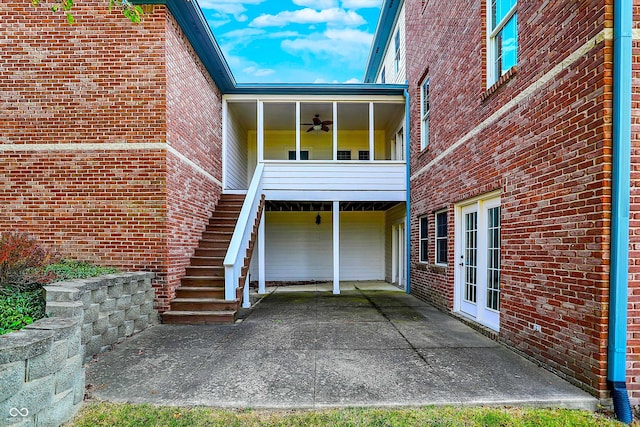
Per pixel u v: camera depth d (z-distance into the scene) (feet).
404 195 29.71
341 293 28.94
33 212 18.74
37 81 18.75
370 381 10.97
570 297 10.75
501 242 14.70
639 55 9.45
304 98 30.35
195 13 20.33
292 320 18.97
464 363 12.42
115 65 18.86
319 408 9.45
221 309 19.02
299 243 39.50
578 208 10.45
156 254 18.80
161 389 10.48
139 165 18.85
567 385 10.57
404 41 33.47
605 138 9.56
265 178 29.27
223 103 29.99
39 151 18.76
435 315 20.11
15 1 18.72
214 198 27.68
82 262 18.39
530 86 12.84
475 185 17.19
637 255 9.46
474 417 9.06
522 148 13.28
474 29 17.42
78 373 9.43
